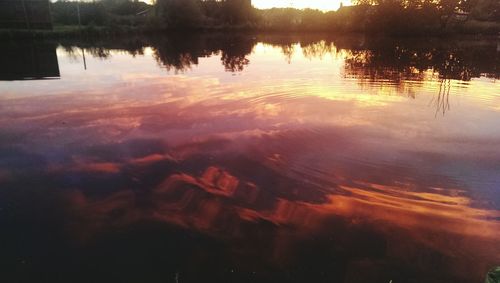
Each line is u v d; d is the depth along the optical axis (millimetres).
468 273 2441
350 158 4180
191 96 6910
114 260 2602
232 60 12250
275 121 5457
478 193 3438
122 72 9695
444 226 2951
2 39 17062
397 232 2883
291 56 13625
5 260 2611
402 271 2469
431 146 4508
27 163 4094
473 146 4520
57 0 23500
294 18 28047
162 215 3127
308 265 2539
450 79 8992
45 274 2479
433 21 22500
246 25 26891
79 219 3084
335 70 10289
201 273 2471
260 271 2486
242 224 2996
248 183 3643
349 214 3127
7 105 6328
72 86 7879
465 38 21219
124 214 3152
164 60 12125
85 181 3705
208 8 28344
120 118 5555
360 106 6355
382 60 12625
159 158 4203
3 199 3393
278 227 2959
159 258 2615
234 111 5945
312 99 6824
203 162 4098
